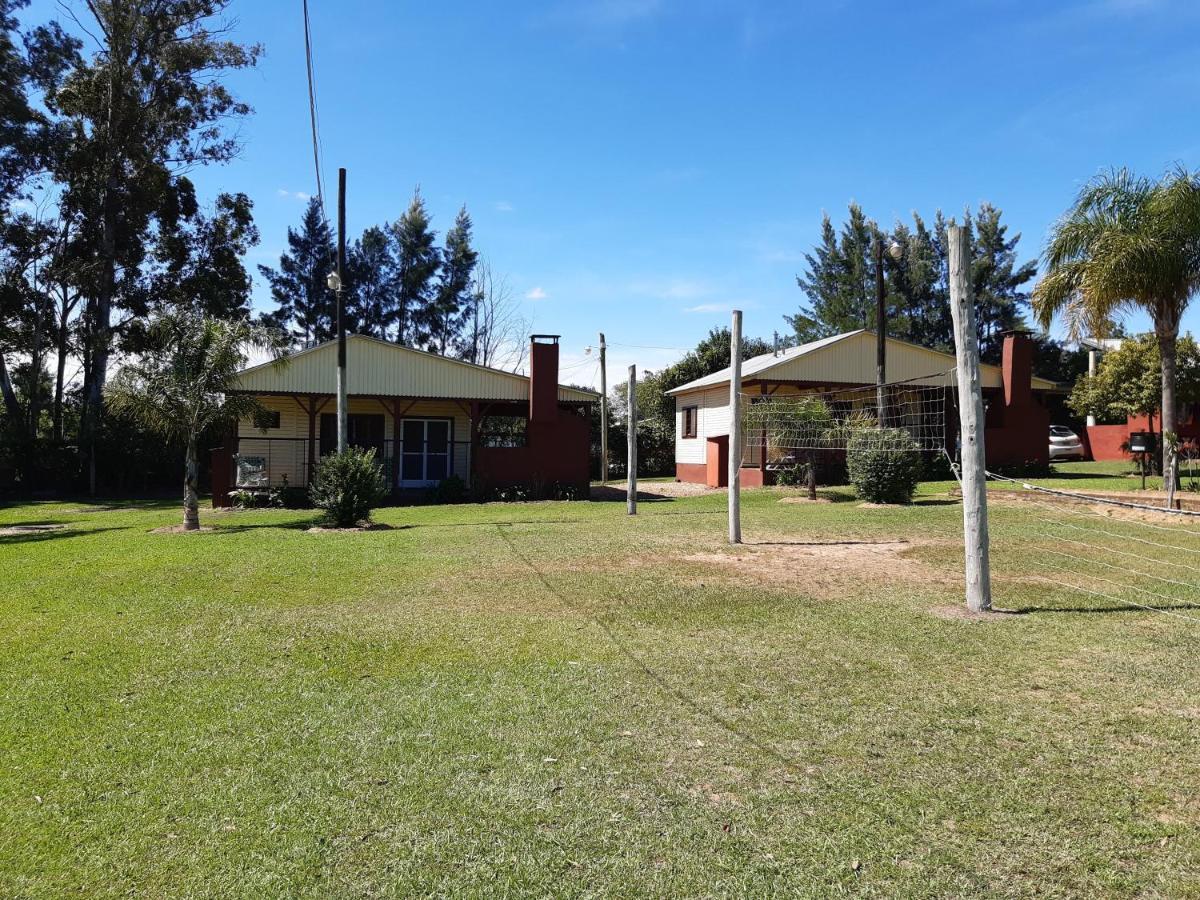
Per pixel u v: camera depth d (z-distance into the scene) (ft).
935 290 143.43
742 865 8.54
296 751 11.65
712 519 42.06
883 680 14.60
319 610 20.95
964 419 20.40
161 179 92.63
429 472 69.21
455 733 12.30
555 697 13.91
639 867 8.53
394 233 156.87
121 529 43.57
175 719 12.98
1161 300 44.93
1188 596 21.06
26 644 17.75
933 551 29.09
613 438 103.19
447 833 9.26
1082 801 9.82
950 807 9.74
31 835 9.25
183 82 95.66
